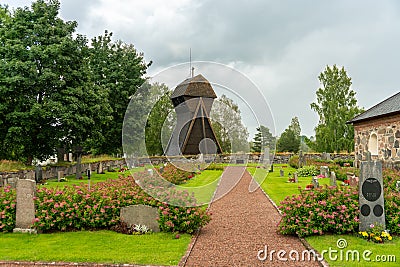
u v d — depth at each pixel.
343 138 29.84
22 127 17.27
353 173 14.97
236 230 7.70
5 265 5.63
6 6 25.56
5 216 7.59
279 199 11.67
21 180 7.61
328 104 30.62
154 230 7.47
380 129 18.00
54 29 18.48
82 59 19.80
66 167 20.19
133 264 5.55
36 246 6.54
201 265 5.57
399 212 7.04
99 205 7.75
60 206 7.58
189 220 7.30
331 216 6.98
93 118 19.72
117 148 29.44
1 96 16.86
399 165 15.80
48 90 18.25
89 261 5.70
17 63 16.58
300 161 23.81
